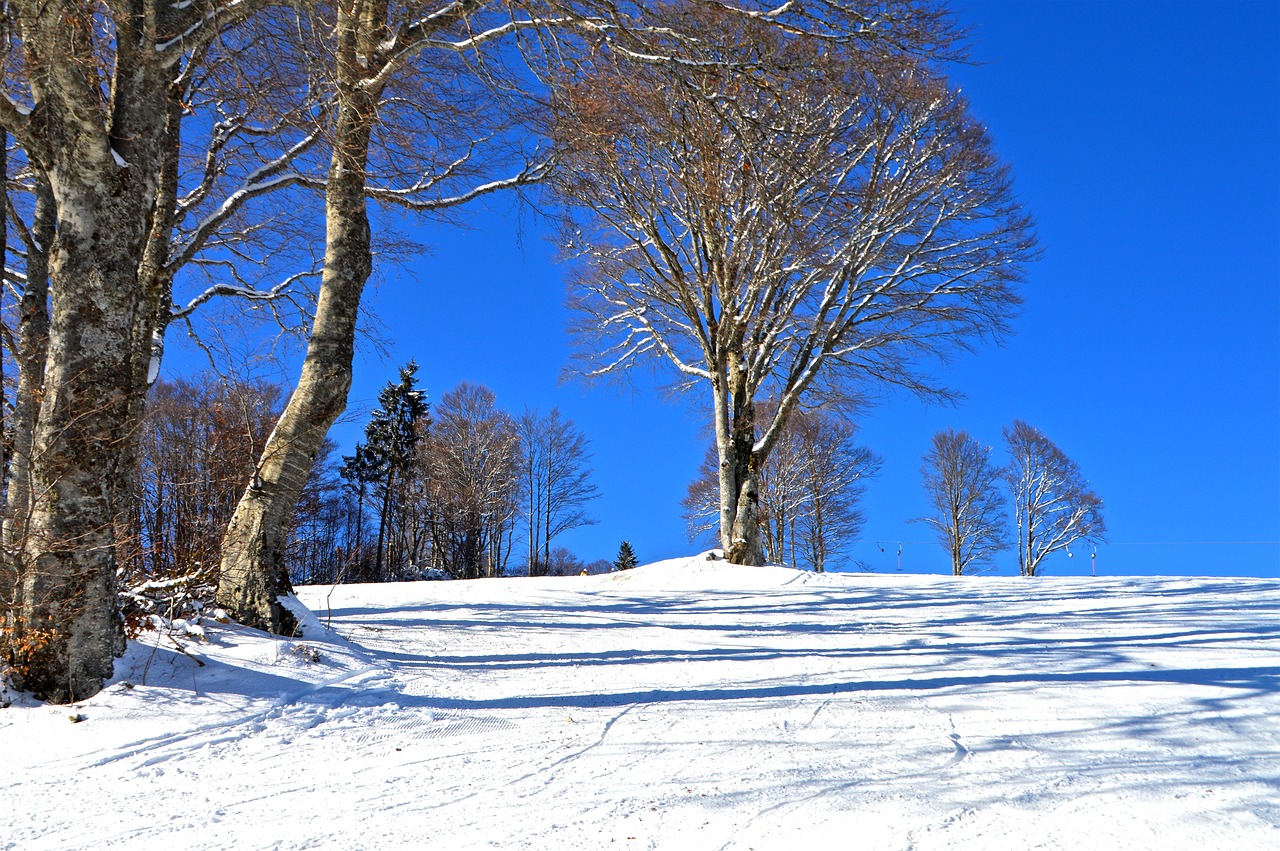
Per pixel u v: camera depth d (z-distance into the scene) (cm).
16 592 547
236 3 639
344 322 810
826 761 424
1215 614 909
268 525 756
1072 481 3950
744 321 1809
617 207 1697
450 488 3738
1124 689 554
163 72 623
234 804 387
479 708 564
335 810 376
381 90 738
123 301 586
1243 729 457
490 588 1448
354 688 598
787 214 841
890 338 2002
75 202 570
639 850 318
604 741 480
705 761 432
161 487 977
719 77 689
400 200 955
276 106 704
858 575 1694
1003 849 307
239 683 586
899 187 1805
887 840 317
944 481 4069
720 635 888
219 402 992
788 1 693
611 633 907
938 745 446
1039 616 962
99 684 555
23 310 927
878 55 737
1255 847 304
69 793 405
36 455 558
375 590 1380
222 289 1221
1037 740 449
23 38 563
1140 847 306
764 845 317
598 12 667
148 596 707
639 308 2106
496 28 723
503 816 361
